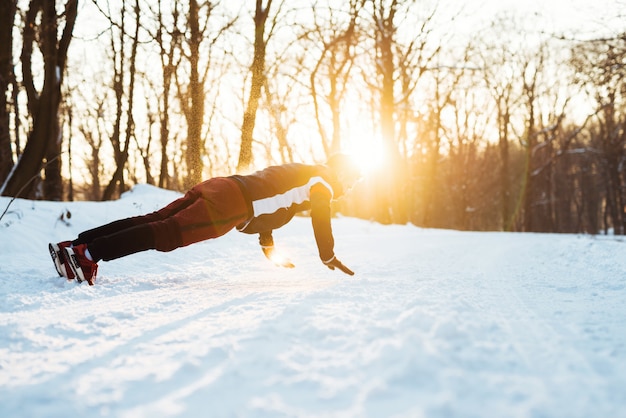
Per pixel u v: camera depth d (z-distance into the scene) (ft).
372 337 6.22
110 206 24.85
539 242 33.06
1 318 7.68
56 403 4.46
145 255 17.17
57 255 10.90
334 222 43.91
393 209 84.48
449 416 4.10
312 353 5.75
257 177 11.26
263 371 5.19
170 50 34.68
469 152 121.80
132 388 4.80
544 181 134.51
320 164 12.06
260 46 24.41
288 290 10.61
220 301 9.31
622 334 6.64
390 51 66.44
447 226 155.53
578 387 4.72
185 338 6.45
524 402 4.38
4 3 29.43
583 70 51.24
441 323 6.19
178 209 11.08
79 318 7.66
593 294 10.93
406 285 11.22
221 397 4.57
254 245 22.65
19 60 30.50
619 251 20.21
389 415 4.13
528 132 104.58
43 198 37.19
